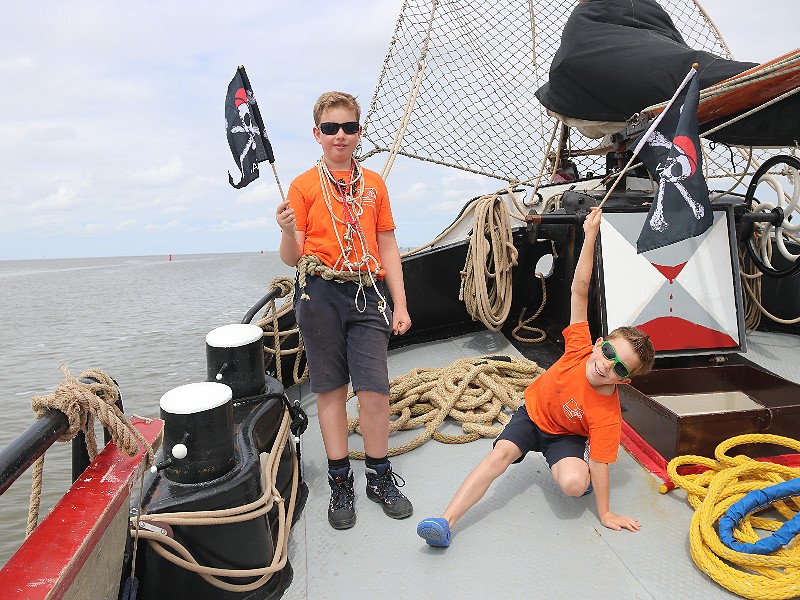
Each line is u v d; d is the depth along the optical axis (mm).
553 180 5336
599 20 3660
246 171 2262
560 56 3697
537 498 2449
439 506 2439
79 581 1304
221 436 1892
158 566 1791
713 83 2939
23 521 8438
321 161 2264
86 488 1479
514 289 4461
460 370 3377
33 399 1426
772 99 2873
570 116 3832
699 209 2543
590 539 2168
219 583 1858
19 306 40438
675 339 3363
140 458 1631
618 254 3418
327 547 2203
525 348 4184
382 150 4926
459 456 2861
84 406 1473
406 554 2135
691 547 2010
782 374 3566
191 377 16469
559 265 4012
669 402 3055
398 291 2387
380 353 2307
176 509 1772
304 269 2213
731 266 3465
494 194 4105
